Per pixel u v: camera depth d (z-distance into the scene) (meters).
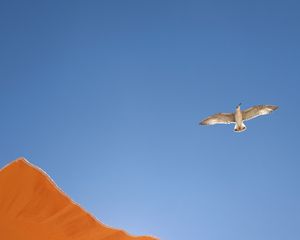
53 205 10.93
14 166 11.07
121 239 10.93
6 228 9.81
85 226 10.88
